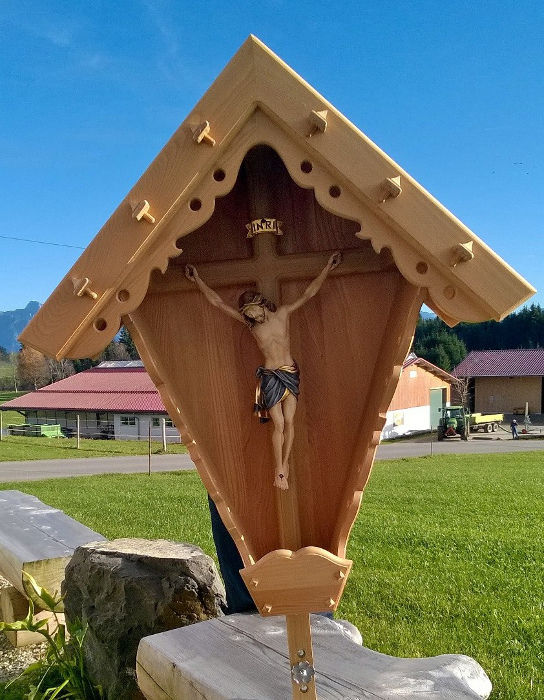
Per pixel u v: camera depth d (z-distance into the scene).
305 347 2.24
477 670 2.56
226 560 3.48
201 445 2.12
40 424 33.59
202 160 1.86
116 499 10.49
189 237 2.29
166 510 9.24
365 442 1.96
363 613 4.77
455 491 11.27
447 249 1.83
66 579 3.90
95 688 3.54
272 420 2.08
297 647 2.12
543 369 40.47
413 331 1.89
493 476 13.90
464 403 36.81
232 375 2.25
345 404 2.22
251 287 2.25
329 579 1.90
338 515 2.13
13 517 5.58
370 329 2.21
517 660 3.92
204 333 2.25
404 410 33.03
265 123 1.90
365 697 2.25
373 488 11.79
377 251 1.90
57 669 3.76
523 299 1.82
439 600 4.98
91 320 1.90
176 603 3.40
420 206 1.84
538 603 4.88
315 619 3.05
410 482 12.73
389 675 2.44
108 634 3.43
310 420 2.22
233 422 2.24
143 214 1.84
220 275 2.20
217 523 3.46
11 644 4.62
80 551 3.88
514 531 7.52
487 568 5.89
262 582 1.90
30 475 15.80
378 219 1.89
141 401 30.44
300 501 2.20
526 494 10.81
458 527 7.80
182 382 2.24
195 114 1.87
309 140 1.85
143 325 2.06
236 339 2.25
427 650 4.09
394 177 1.84
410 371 33.62
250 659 2.63
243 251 2.30
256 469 2.23
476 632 4.36
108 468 17.44
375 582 5.48
